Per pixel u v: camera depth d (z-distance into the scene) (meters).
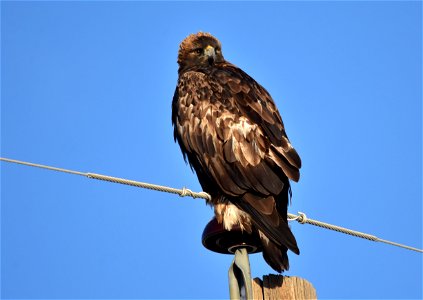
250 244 11.69
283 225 11.71
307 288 9.66
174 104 14.71
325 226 11.23
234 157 13.00
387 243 11.30
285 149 12.85
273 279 9.69
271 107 13.88
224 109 13.73
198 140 13.69
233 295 9.83
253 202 12.29
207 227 11.71
